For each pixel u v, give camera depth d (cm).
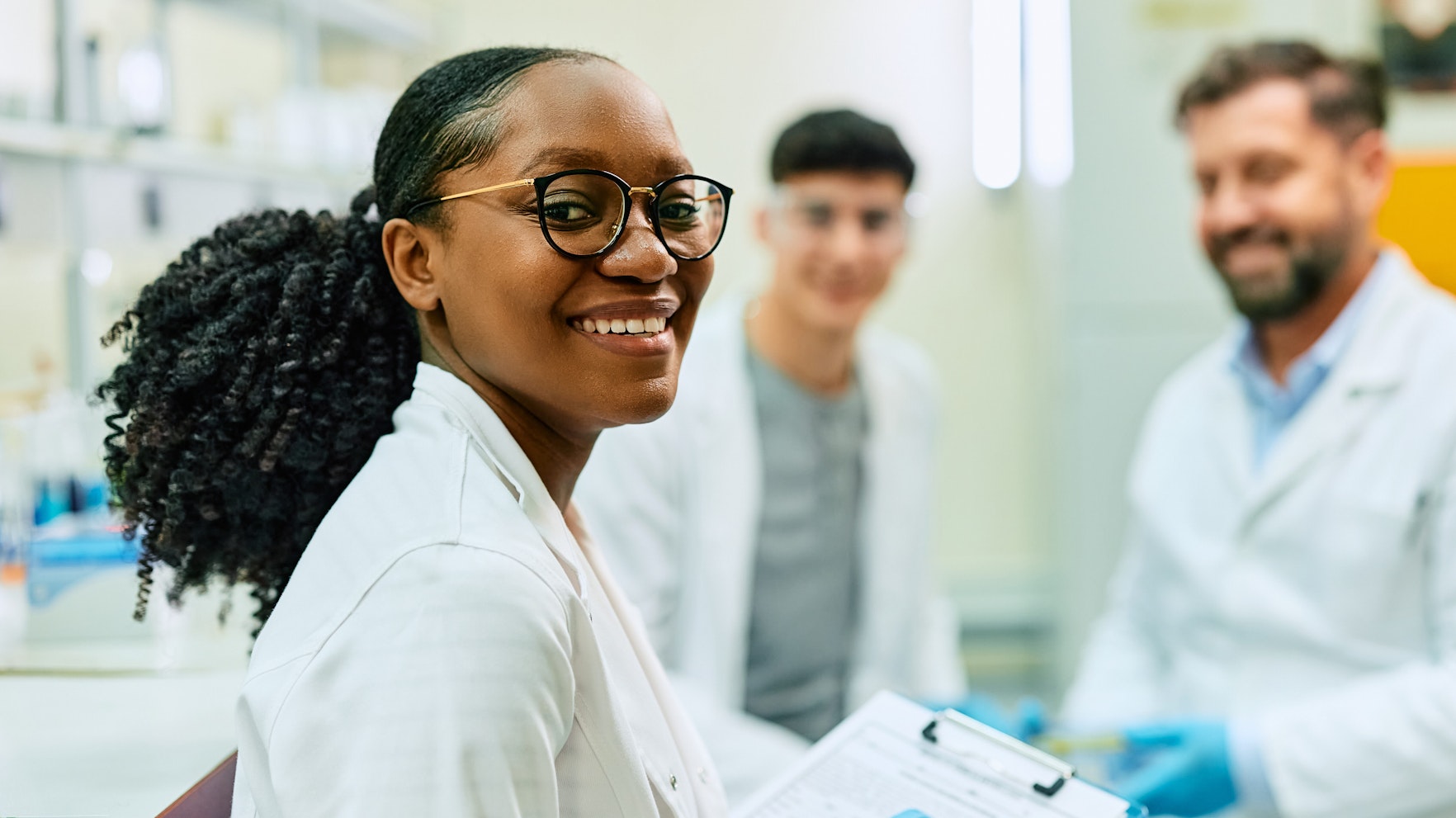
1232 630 158
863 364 177
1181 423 172
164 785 72
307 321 67
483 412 60
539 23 329
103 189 195
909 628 179
